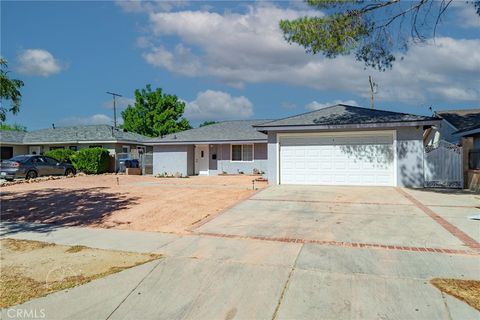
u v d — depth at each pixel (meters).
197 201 12.30
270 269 5.69
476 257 6.10
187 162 26.27
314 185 16.17
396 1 12.00
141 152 33.47
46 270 5.89
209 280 5.36
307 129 16.11
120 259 6.37
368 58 13.03
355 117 16.53
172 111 46.53
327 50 12.62
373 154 15.70
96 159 27.52
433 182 15.88
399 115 16.20
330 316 4.27
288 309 4.46
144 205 11.73
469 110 27.20
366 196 12.73
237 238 7.55
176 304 4.68
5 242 7.67
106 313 4.50
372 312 4.33
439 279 5.16
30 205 12.28
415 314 4.25
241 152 25.91
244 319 4.27
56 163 25.64
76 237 8.00
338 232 7.90
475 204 11.09
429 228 8.10
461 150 15.52
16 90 9.49
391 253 6.37
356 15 12.22
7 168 23.08
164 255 6.52
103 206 11.74
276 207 10.93
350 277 5.31
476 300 4.52
